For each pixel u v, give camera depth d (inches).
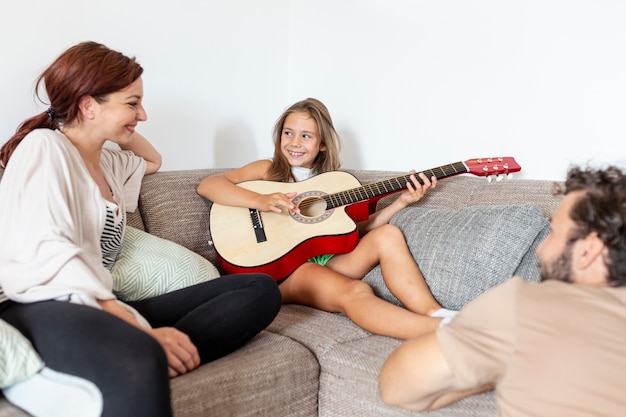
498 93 95.0
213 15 108.4
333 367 63.5
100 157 73.2
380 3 107.6
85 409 45.7
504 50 93.7
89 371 46.4
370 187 84.2
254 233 81.8
